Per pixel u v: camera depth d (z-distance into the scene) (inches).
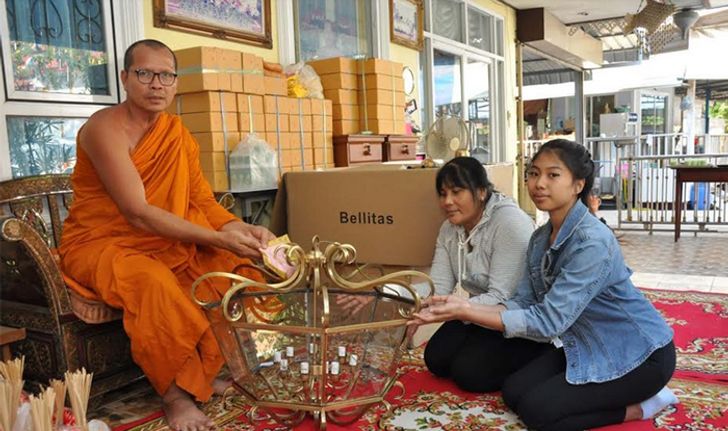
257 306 75.5
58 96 117.5
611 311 76.8
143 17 129.7
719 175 247.9
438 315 74.0
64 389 57.9
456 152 134.6
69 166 121.4
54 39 117.3
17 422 55.7
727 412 81.4
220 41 146.7
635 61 485.1
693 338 116.0
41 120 116.3
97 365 88.7
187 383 82.0
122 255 86.0
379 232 116.6
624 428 77.0
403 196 113.5
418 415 83.0
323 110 151.9
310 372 68.4
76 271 88.1
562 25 358.0
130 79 90.2
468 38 281.3
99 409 90.4
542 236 83.8
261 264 96.9
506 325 75.9
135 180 87.3
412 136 184.1
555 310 75.2
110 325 90.4
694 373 96.6
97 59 125.0
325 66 162.7
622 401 76.4
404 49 223.9
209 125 122.9
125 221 90.5
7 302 91.0
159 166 92.9
